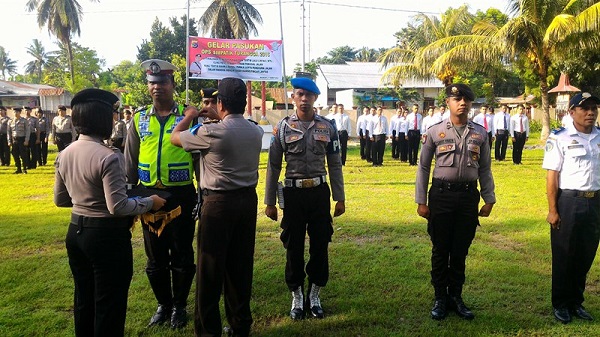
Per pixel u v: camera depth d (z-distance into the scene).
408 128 14.55
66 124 13.07
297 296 3.82
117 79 60.75
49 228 6.48
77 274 2.89
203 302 3.17
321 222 3.76
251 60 14.87
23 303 4.01
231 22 25.47
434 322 3.67
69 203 2.99
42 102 31.30
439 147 3.72
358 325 3.63
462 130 3.71
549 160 3.72
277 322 3.71
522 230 6.22
